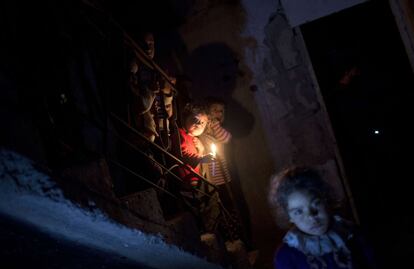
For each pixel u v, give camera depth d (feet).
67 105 8.04
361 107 17.47
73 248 8.02
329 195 6.56
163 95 12.50
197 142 14.10
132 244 8.14
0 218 6.31
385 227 15.06
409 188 16.31
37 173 5.62
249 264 12.96
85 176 6.68
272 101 15.88
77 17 8.73
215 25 16.21
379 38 16.78
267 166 16.16
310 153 15.58
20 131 5.54
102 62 9.21
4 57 5.90
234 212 15.17
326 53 17.22
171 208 12.19
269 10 15.52
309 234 6.50
